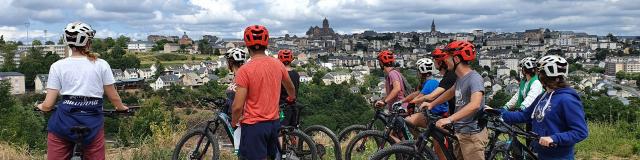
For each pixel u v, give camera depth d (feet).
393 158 16.42
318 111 152.76
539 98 14.21
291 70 20.08
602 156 27.12
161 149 24.29
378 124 21.77
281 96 19.42
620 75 476.13
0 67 380.58
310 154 19.75
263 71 14.38
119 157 24.03
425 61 21.50
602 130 33.40
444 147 15.99
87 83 13.67
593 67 577.84
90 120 13.80
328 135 22.26
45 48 530.27
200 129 19.48
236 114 14.47
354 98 181.98
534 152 15.78
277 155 15.57
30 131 72.49
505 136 17.99
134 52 578.66
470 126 15.79
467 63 15.51
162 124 28.14
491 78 462.19
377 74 555.28
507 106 22.57
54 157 13.91
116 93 14.51
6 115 84.64
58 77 13.55
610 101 79.15
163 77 363.97
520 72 21.76
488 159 16.10
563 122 13.34
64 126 13.57
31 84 350.43
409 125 19.22
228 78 390.42
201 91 289.33
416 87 22.59
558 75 13.32
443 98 17.07
